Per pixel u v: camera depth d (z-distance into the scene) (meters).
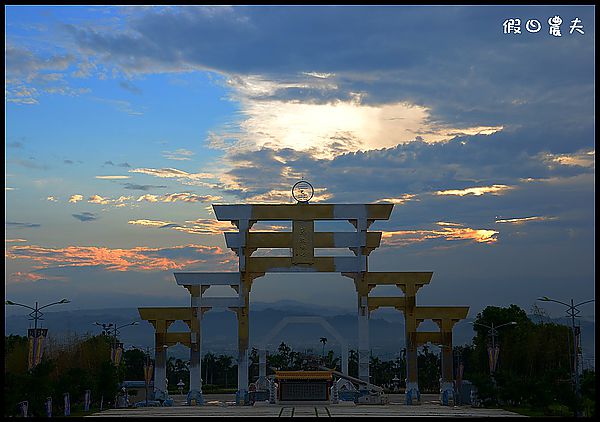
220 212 84.75
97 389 81.56
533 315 124.19
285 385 83.00
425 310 85.75
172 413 67.44
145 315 85.94
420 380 152.50
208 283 84.94
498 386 80.81
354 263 84.56
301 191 85.06
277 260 84.62
